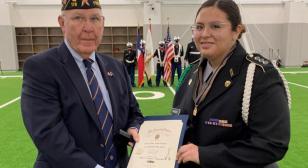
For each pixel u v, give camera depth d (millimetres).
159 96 8016
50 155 1328
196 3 14883
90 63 1512
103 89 1561
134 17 15055
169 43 10242
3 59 14664
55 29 15031
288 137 1216
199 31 1354
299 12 14883
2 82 10820
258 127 1232
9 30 14469
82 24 1393
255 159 1214
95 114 1445
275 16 15344
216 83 1356
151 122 1531
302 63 15492
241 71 1309
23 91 1382
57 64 1419
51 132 1314
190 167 1411
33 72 1376
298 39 15117
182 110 1523
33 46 15109
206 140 1346
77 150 1358
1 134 4754
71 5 1380
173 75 10492
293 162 3539
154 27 14648
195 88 1478
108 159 1502
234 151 1245
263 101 1225
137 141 1474
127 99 1686
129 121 1673
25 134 4738
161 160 1361
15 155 3848
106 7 14922
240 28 1351
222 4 1304
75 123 1414
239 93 1274
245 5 15234
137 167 1383
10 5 14414
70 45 1478
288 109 1252
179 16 15039
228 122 1289
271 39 15555
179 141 1367
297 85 9406
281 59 15617
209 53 1337
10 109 6570
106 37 15297
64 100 1400
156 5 14508
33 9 14719
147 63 10219
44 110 1339
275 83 1242
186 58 10469
